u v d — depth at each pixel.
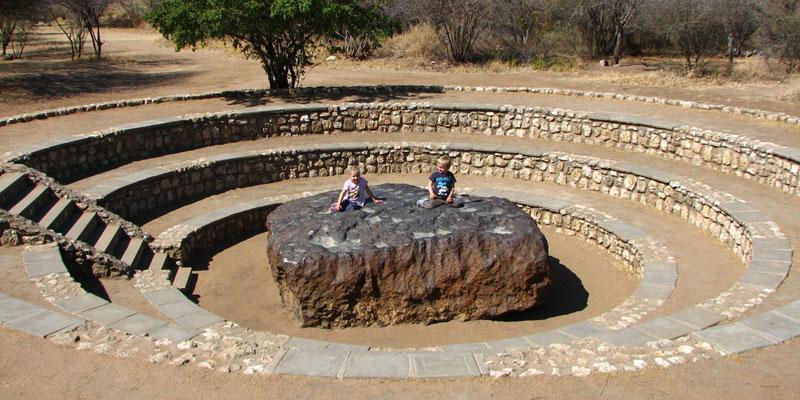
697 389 5.20
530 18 30.48
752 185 12.34
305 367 5.63
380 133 17.20
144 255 10.77
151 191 13.09
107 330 6.32
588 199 13.45
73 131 14.54
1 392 5.19
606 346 6.04
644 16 27.48
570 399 5.07
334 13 18.67
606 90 20.72
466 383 5.35
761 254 8.92
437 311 8.74
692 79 22.88
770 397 5.08
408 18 31.67
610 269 11.12
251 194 14.14
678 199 12.28
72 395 5.17
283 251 8.59
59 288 7.69
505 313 8.88
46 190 10.92
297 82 21.11
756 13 24.55
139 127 14.53
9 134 14.23
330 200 10.30
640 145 14.96
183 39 18.19
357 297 8.49
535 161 14.82
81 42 31.48
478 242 8.70
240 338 6.61
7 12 27.56
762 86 21.00
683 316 7.02
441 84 22.11
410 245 8.55
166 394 5.20
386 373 5.50
